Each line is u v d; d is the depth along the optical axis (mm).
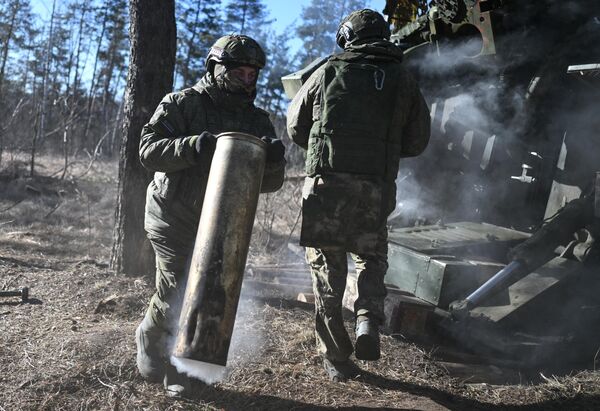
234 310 2742
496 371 4215
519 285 4895
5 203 10328
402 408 3412
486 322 4594
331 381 3715
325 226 3447
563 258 5195
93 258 6977
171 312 3176
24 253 6902
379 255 3559
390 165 3486
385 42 3549
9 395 3273
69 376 3469
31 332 4215
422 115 3623
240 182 2768
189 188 3098
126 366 3611
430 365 4117
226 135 2826
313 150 3496
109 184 13648
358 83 3439
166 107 3100
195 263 2738
